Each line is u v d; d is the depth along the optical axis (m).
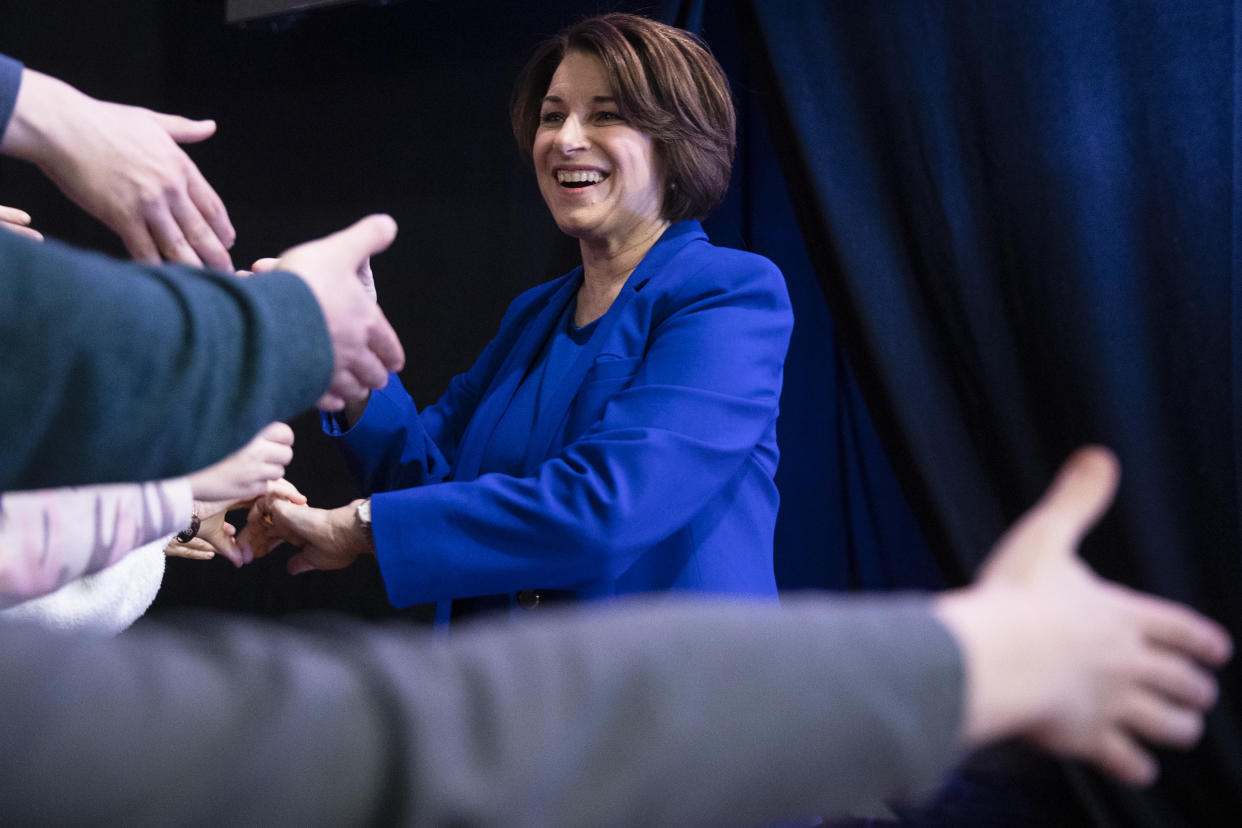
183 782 0.23
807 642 0.27
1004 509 2.30
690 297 1.37
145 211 0.83
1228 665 2.09
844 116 2.41
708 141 1.49
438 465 1.55
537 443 1.37
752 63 2.52
